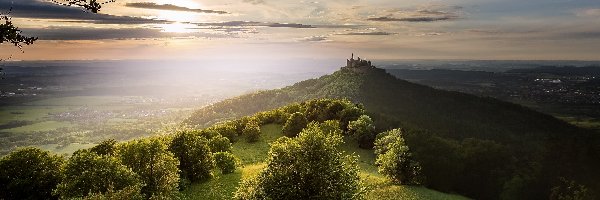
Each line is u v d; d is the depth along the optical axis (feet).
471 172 258.78
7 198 155.22
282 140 228.02
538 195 241.76
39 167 159.53
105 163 132.46
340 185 83.25
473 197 240.94
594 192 235.20
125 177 130.31
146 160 145.07
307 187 82.79
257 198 84.28
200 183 172.24
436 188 242.78
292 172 83.66
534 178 247.29
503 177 251.60
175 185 147.84
